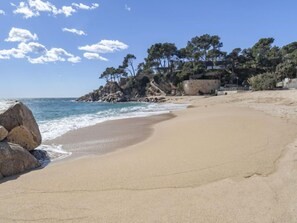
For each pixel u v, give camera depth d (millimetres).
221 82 99375
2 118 10758
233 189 6418
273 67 97875
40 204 5969
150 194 6328
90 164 9281
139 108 49344
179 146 11375
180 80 106812
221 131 14070
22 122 11172
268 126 14711
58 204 5945
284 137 11648
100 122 23359
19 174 8438
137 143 13523
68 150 12414
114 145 13336
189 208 5555
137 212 5457
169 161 8977
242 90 75688
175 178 7320
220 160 8719
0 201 6195
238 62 105438
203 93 93875
